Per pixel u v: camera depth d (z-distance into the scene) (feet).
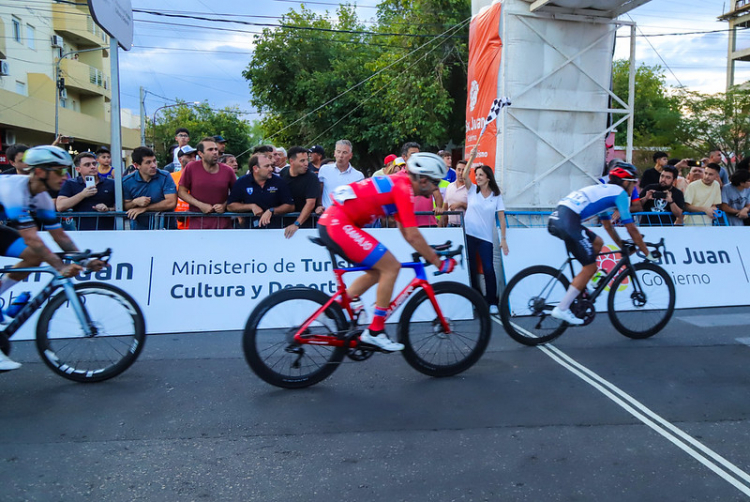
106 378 13.50
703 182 24.70
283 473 9.53
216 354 15.78
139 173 19.61
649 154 83.87
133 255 18.03
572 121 23.26
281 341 13.02
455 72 58.54
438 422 11.48
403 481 9.30
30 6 85.71
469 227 19.93
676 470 9.68
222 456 10.09
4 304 17.10
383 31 65.98
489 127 23.34
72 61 97.14
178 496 8.85
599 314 20.02
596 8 22.48
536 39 22.43
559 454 10.19
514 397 12.75
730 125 72.90
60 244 13.87
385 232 19.47
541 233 21.01
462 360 14.07
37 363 14.75
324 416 11.76
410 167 12.61
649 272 17.29
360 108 68.80
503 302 16.35
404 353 13.69
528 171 22.85
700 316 19.95
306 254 19.08
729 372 14.35
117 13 18.04
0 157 73.41
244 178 19.30
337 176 21.25
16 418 11.51
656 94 90.33
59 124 87.86
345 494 8.94
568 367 14.70
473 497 8.84
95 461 9.86
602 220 16.58
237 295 18.43
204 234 18.52
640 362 15.08
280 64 77.71
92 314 13.38
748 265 22.20
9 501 8.63
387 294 12.78
